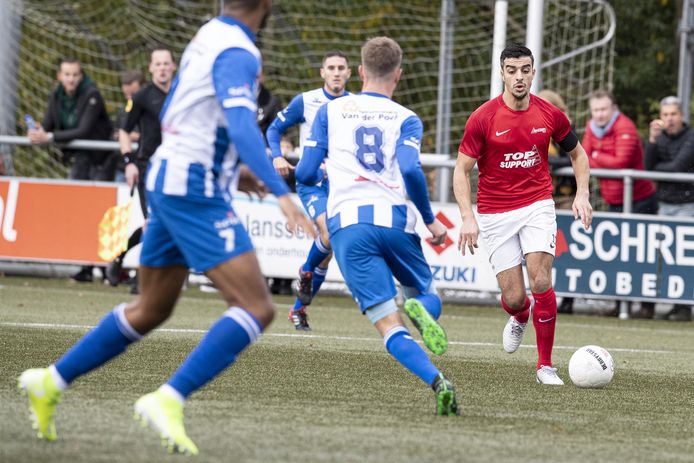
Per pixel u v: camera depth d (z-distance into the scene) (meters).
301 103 24.33
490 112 18.72
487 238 19.23
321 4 54.72
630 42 60.56
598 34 47.38
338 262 14.26
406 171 14.02
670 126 32.84
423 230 33.09
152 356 18.72
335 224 14.27
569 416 14.35
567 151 19.23
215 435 11.69
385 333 13.98
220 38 10.90
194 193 10.82
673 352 24.42
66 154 36.44
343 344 22.61
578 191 19.08
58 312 26.20
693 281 32.56
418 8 53.06
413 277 14.38
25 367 16.72
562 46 45.44
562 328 29.44
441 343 13.34
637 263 32.66
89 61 52.53
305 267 23.61
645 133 58.62
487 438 12.21
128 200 34.34
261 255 33.91
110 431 11.67
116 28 54.22
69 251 34.94
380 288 13.98
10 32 39.44
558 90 45.28
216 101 10.87
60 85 35.56
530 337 27.45
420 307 13.46
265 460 10.39
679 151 32.81
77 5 54.06
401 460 10.66
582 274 32.66
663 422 14.19
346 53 53.75
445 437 12.14
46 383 11.02
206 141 10.88
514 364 20.78
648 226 32.56
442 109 44.25
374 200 14.19
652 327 30.91
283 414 13.40
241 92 10.61
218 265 10.85
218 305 30.69
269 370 17.83
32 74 49.50
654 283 32.59
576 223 32.66
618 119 33.28
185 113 10.89
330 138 14.63
